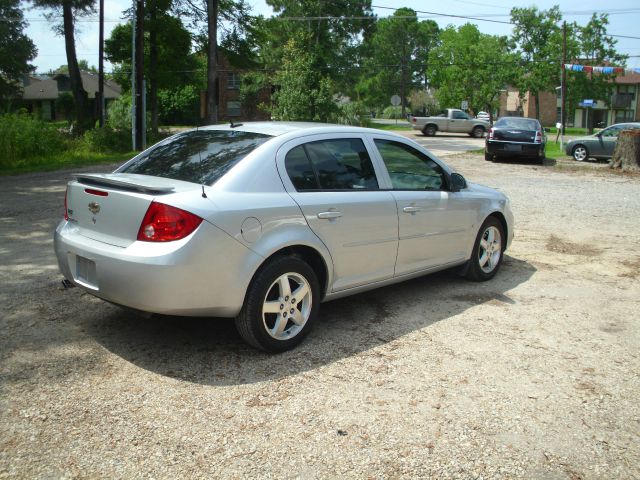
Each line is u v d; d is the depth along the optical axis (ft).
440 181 18.69
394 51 345.31
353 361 13.93
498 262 21.43
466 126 133.39
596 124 232.12
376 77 344.69
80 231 14.17
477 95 194.90
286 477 9.60
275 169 14.10
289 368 13.43
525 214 35.04
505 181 50.72
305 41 121.08
